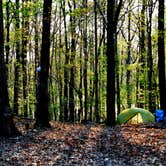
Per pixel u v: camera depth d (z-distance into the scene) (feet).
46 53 63.67
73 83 117.60
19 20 87.45
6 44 93.56
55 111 130.41
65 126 67.41
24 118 81.35
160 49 75.61
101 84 143.02
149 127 63.31
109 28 66.80
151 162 36.94
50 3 62.49
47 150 45.16
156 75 124.26
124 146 45.34
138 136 51.60
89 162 38.70
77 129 62.13
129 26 132.87
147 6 104.01
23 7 81.25
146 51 116.67
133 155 40.45
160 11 74.33
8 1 80.33
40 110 64.64
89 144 47.80
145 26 109.50
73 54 112.57
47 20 62.69
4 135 54.24
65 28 113.50
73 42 114.21
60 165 37.96
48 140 51.34
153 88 107.45
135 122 77.30
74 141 50.14
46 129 62.18
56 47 130.11
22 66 105.70
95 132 57.72
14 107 106.42
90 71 126.41
